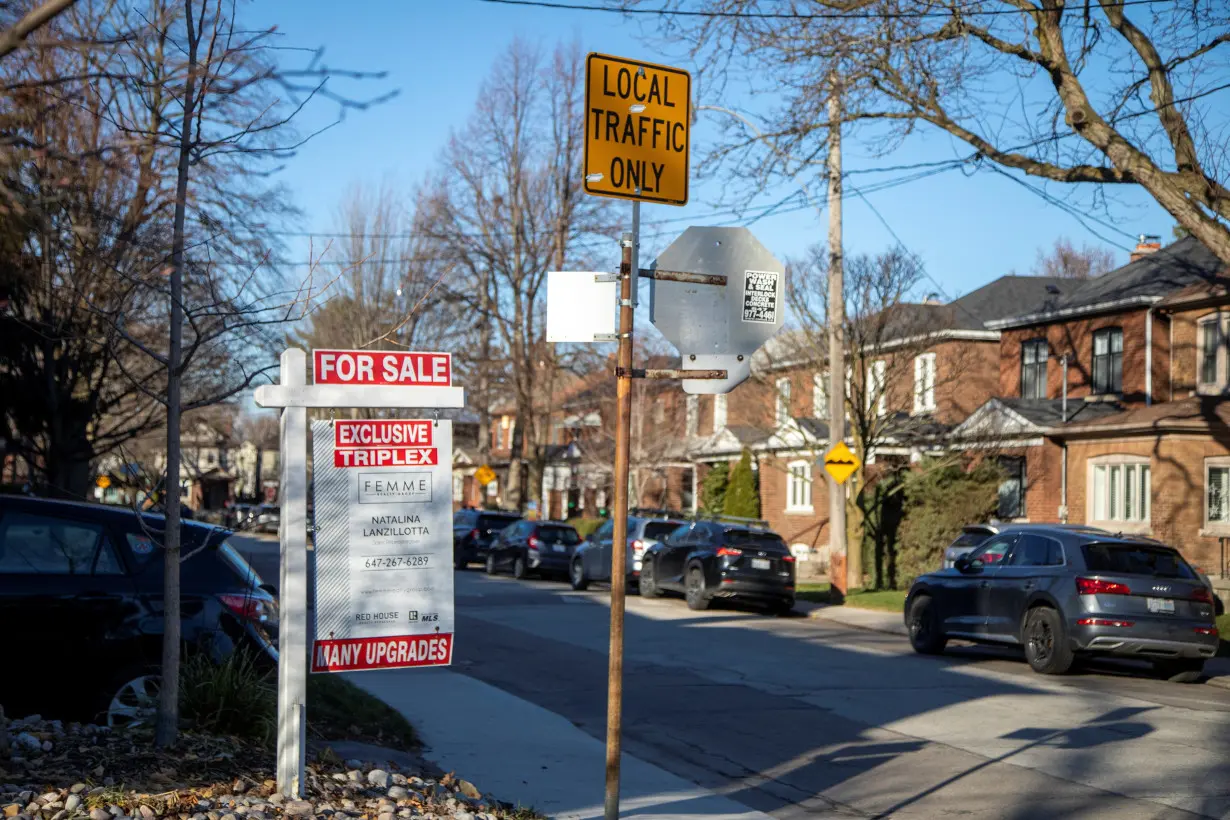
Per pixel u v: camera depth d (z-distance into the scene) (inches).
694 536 931.3
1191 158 608.1
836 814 307.3
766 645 658.2
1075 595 545.6
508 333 1664.6
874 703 468.1
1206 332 1048.2
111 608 322.0
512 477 1759.4
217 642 327.6
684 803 309.0
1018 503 1214.3
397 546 260.8
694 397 1756.9
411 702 444.1
